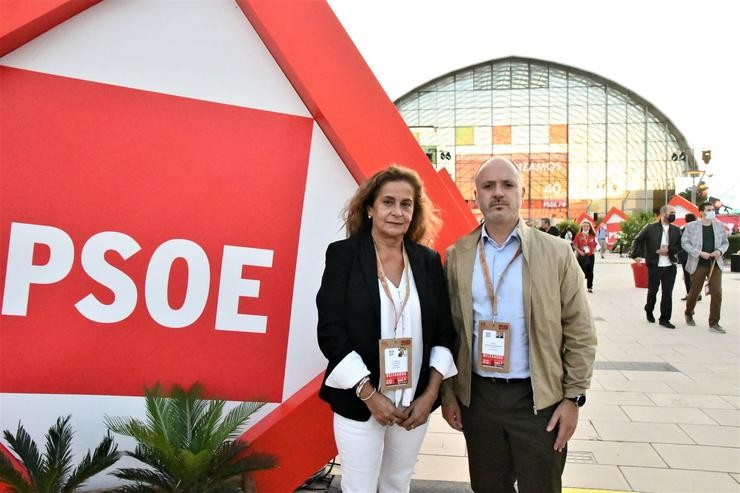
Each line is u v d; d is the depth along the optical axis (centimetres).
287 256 221
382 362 158
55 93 198
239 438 208
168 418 183
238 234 216
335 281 164
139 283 206
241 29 215
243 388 216
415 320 167
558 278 173
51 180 197
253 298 217
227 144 215
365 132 219
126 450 204
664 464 285
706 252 658
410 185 168
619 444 311
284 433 212
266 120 219
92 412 202
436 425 352
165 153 209
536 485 175
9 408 194
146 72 207
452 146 3744
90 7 200
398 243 172
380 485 182
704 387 420
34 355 196
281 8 206
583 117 3634
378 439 167
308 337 223
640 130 3609
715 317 654
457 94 3712
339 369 157
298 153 222
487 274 179
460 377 182
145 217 206
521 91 3644
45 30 195
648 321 720
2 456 171
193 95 212
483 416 180
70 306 200
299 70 208
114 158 203
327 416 217
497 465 183
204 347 212
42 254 197
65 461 177
